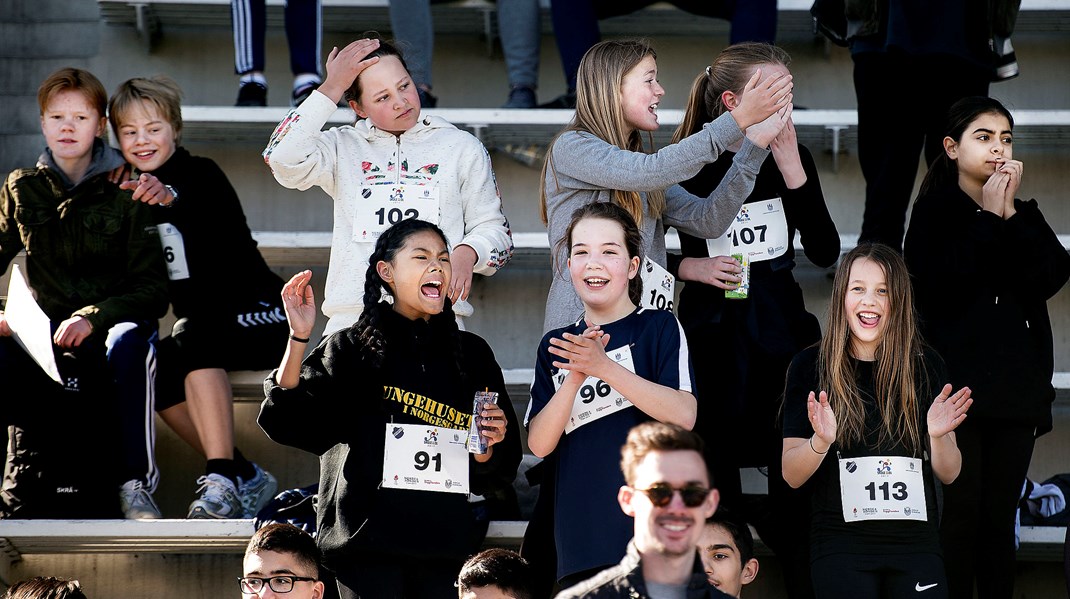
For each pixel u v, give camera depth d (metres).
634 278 13.29
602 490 12.34
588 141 14.07
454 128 15.23
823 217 14.88
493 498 14.34
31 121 19.88
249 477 16.12
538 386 13.29
